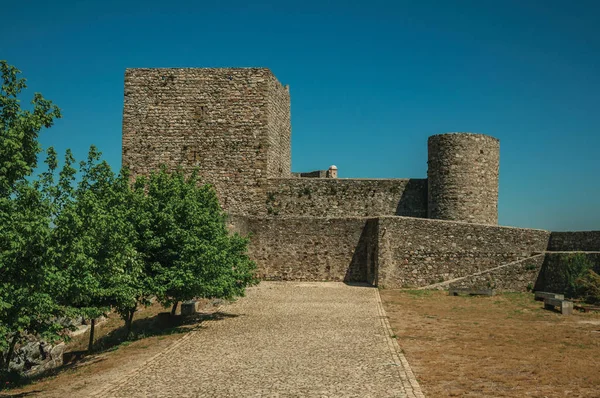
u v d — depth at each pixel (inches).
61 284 626.5
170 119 1599.4
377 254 1296.8
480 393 488.4
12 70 653.3
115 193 839.1
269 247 1408.7
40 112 665.0
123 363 627.2
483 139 1504.7
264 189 1579.7
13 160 593.9
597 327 814.5
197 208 928.3
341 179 1578.5
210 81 1599.4
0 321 569.6
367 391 497.4
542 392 491.2
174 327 866.8
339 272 1392.7
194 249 865.5
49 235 564.7
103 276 738.2
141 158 1598.2
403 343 695.7
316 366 586.2
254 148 1585.9
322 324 834.2
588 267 1242.0
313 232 1405.0
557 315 933.8
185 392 506.0
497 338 729.0
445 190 1487.5
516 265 1300.4
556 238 1400.1
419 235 1312.7
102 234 709.3
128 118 1603.1
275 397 484.1
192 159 1592.0
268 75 1595.7
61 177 663.8
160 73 1605.6
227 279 937.5
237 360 619.8
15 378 745.0
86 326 1098.1
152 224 892.6
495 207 1531.7
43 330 653.3
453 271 1318.9
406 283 1299.2
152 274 885.8
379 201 1568.7
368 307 999.6
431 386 510.9
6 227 557.9
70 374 619.8
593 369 567.5
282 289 1252.5
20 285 579.8
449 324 832.3
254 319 888.9
